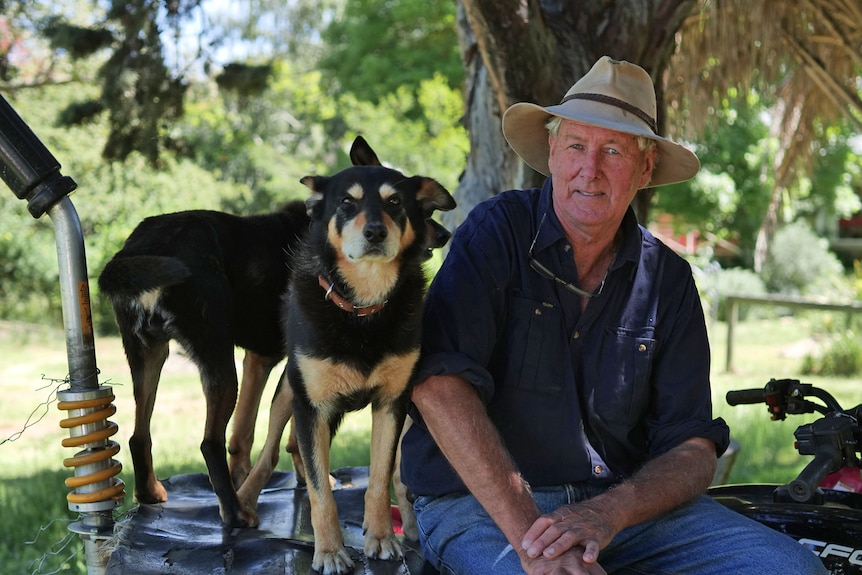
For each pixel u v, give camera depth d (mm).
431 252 2828
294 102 19016
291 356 2598
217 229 3143
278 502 3111
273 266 3244
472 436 2266
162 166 7719
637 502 2240
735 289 17281
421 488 2541
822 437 2279
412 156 15523
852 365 11016
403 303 2539
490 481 2229
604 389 2516
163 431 7574
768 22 6105
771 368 11469
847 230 26203
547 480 2498
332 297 2494
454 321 2436
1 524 5215
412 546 2787
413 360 2510
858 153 20094
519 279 2512
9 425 8344
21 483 6062
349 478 3580
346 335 2488
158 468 5914
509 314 2500
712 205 18344
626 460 2605
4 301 15156
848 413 2398
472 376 2355
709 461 2475
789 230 19688
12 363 11984
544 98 3680
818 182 19516
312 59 24672
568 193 2486
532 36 3562
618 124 2426
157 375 3096
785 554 2211
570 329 2514
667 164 2789
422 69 18703
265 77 7383
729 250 20656
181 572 2326
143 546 2486
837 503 2645
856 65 6977
